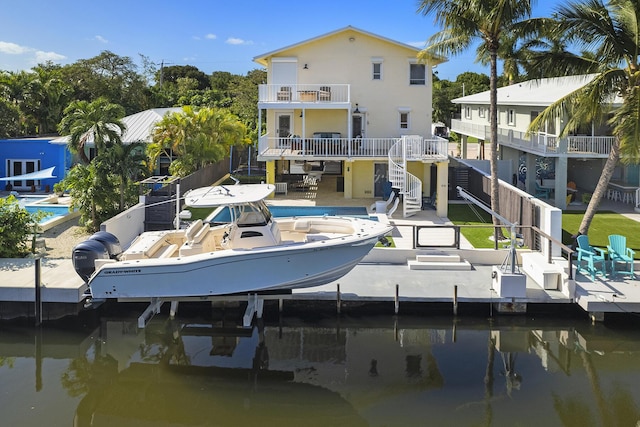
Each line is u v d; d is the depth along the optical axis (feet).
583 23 56.13
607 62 59.16
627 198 90.12
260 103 87.92
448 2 61.82
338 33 92.02
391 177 80.12
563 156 86.38
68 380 38.91
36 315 46.21
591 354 42.37
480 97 133.69
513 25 61.21
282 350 43.65
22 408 34.91
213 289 43.11
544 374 39.29
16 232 55.67
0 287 45.88
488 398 36.06
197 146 96.78
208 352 43.60
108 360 42.19
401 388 37.52
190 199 45.24
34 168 108.27
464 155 151.23
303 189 100.17
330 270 44.93
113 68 171.53
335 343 44.70
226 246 45.60
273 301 49.70
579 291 47.70
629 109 54.95
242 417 34.37
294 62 93.50
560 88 102.99
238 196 45.19
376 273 54.44
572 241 63.57
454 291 47.19
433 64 93.15
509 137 107.65
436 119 222.48
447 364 40.96
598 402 35.42
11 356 42.55
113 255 46.21
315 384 38.40
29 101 144.77
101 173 69.62
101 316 49.70
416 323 47.62
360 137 94.53
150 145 97.45
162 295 43.11
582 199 91.45
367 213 80.48
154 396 36.91
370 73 93.45
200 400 36.45
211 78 270.46
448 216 79.61
